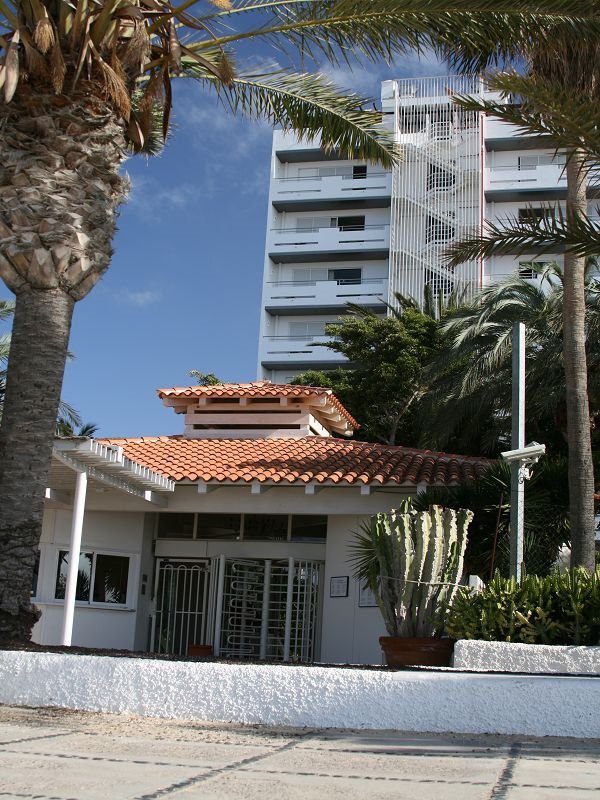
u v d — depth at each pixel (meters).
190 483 17.75
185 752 6.02
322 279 59.44
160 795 4.43
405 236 54.84
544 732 7.52
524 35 11.62
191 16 11.05
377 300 56.88
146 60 10.71
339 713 7.74
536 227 11.28
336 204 59.59
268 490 18.09
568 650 9.69
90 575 18.67
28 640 9.65
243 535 19.08
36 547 9.81
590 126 10.17
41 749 5.83
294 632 18.14
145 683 8.05
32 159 10.08
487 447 28.44
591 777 5.34
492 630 10.43
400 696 7.72
